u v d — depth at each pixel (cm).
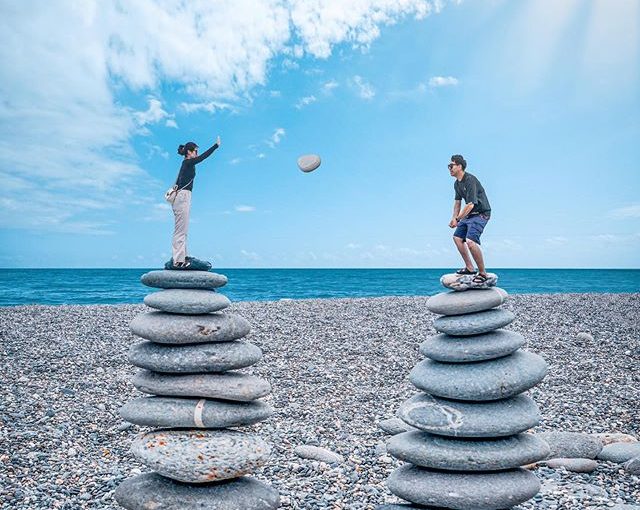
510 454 544
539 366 588
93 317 2009
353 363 1437
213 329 573
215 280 600
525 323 1909
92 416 1023
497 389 557
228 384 561
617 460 802
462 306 592
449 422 555
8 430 925
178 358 560
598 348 1588
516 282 7650
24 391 1147
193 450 530
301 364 1413
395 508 561
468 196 628
